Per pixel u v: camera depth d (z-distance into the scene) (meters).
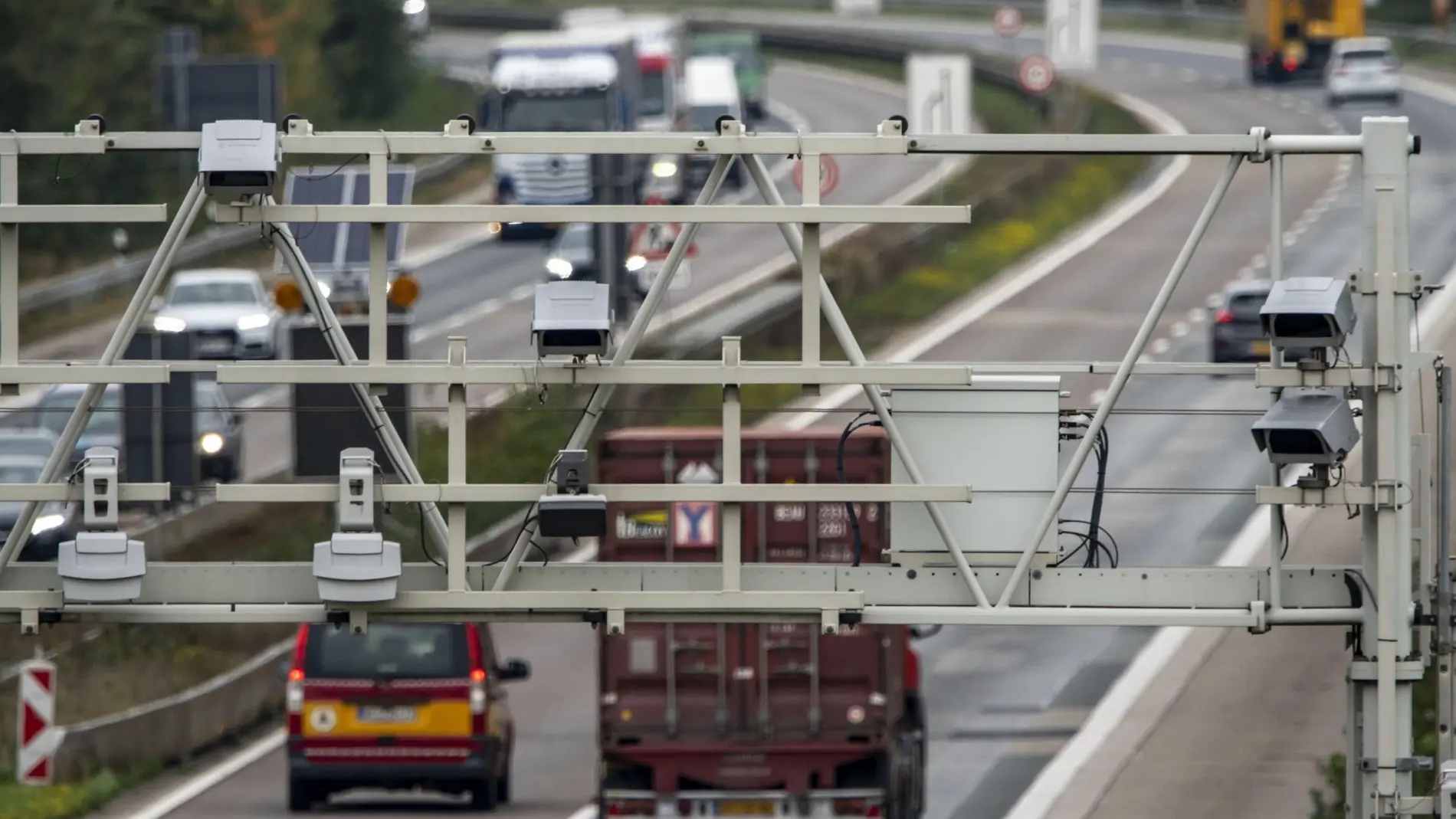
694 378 52.41
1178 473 151.12
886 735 81.69
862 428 82.19
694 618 53.31
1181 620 53.31
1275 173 52.91
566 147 51.69
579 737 110.31
